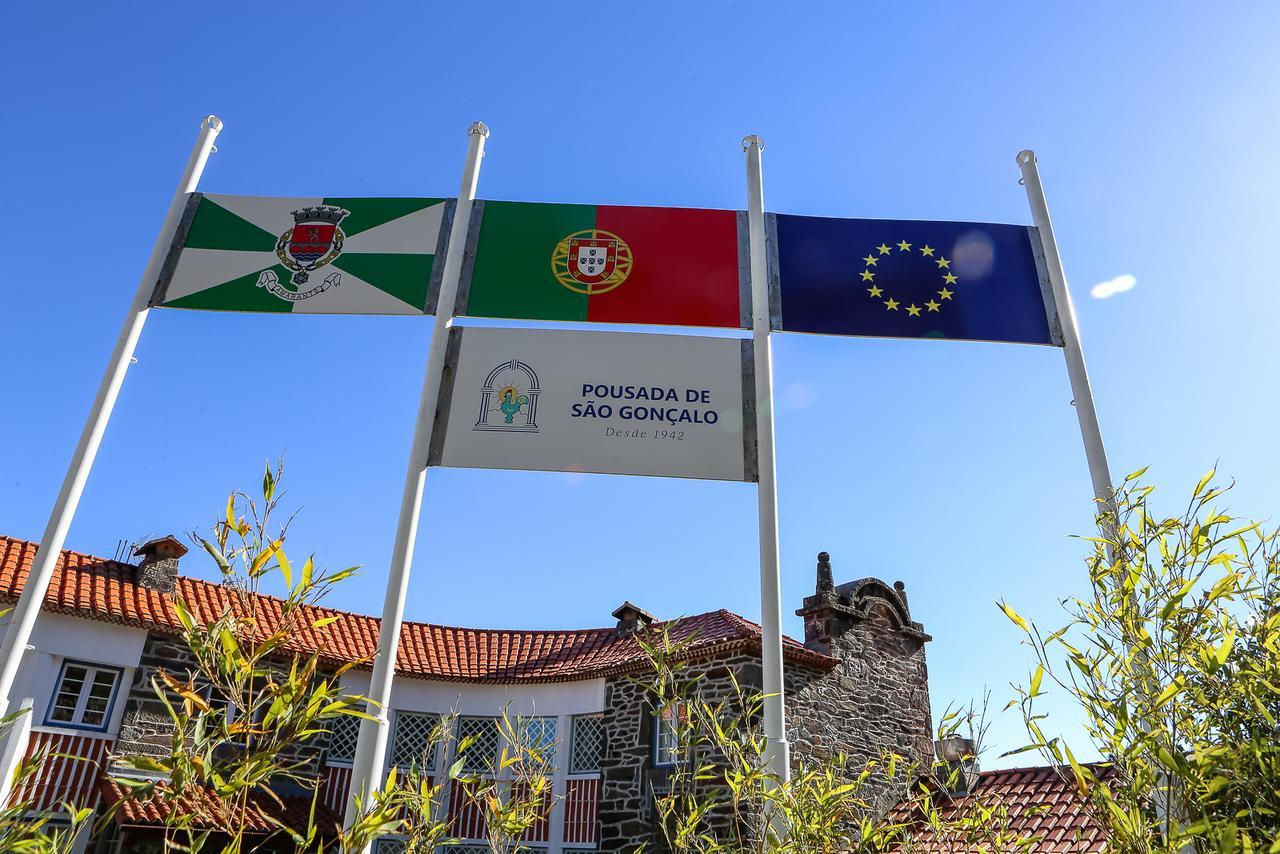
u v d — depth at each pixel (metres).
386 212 7.30
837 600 16.09
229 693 3.12
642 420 6.41
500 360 6.59
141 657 13.29
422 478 6.18
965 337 6.90
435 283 6.98
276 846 12.58
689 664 14.34
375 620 17.56
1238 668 3.33
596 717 15.41
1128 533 3.60
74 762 12.20
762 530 6.02
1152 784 3.07
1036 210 7.46
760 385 6.52
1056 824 11.34
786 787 4.49
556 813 15.00
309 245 7.16
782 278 7.02
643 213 7.30
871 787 14.02
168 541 14.80
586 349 6.63
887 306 6.97
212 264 7.08
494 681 16.47
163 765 2.87
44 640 12.50
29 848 2.84
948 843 4.44
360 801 4.24
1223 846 2.66
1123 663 3.30
